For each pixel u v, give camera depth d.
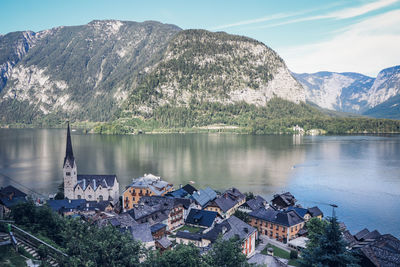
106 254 56.97
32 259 57.12
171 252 60.47
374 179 194.75
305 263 66.50
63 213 124.00
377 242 87.81
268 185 184.50
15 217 76.00
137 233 86.06
